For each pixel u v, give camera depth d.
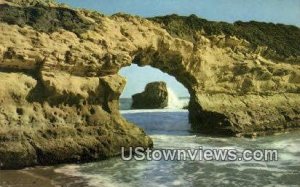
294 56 31.53
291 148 20.83
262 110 28.11
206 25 27.53
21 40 17.45
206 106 26.64
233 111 26.86
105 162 17.19
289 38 32.75
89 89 18.89
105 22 21.56
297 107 30.36
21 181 13.85
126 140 18.81
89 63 18.94
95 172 15.40
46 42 18.14
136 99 56.56
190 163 17.11
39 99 17.39
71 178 14.42
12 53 16.67
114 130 18.88
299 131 28.39
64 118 17.75
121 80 19.75
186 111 44.47
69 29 19.67
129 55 21.47
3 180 13.90
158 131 27.23
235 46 28.75
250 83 28.77
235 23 31.20
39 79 17.48
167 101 55.25
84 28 20.20
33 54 17.20
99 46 20.00
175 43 24.94
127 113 41.44
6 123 15.89
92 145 17.53
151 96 55.38
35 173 15.00
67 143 16.95
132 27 22.94
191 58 26.08
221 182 14.18
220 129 25.64
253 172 15.60
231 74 28.12
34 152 15.92
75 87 18.28
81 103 18.56
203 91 27.06
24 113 16.61
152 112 42.81
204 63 26.70
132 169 15.95
